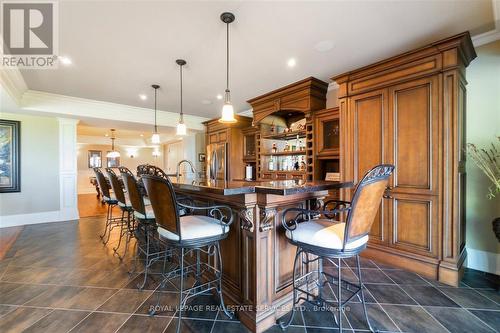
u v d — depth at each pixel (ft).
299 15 6.62
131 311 5.86
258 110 13.92
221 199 5.95
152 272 7.98
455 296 6.45
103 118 15.75
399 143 8.09
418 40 7.96
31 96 13.29
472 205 8.15
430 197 7.45
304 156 13.15
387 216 8.42
